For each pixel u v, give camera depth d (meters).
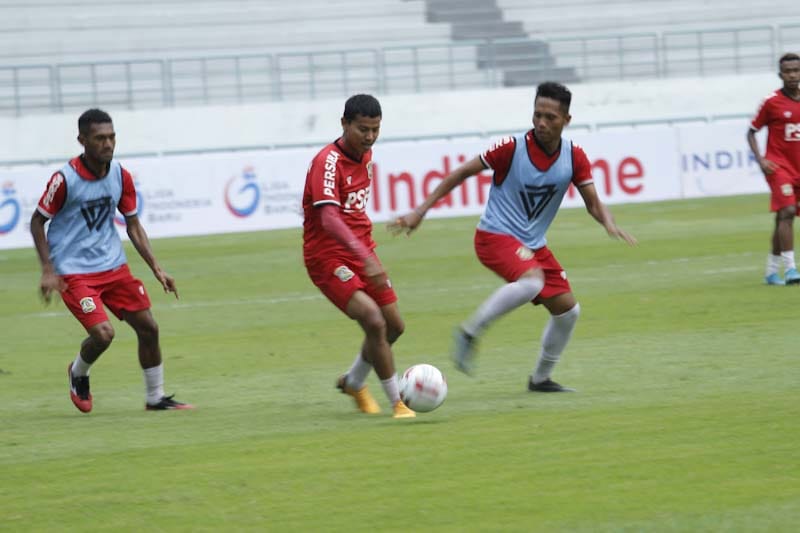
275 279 58.03
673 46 123.38
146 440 25.19
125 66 113.62
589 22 124.31
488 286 52.59
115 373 35.75
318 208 26.53
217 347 39.50
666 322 39.53
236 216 81.00
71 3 116.50
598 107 113.69
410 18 123.00
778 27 117.94
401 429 25.06
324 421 26.61
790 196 46.41
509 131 98.44
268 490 20.39
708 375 30.09
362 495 19.84
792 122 46.25
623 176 87.19
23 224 77.44
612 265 56.94
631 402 27.02
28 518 19.31
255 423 26.72
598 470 20.84
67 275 28.69
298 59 117.69
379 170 82.44
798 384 28.17
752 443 22.30
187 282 58.19
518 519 18.17
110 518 19.08
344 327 43.03
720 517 17.78
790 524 17.31
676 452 21.86
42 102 110.00
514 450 22.61
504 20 124.25
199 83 114.88
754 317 39.47
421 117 111.12
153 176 79.19
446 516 18.48
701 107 114.75
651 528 17.41
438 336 39.94
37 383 34.62
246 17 119.50
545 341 28.98
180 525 18.48
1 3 114.69
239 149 91.25
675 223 74.12
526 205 28.94
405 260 63.12
